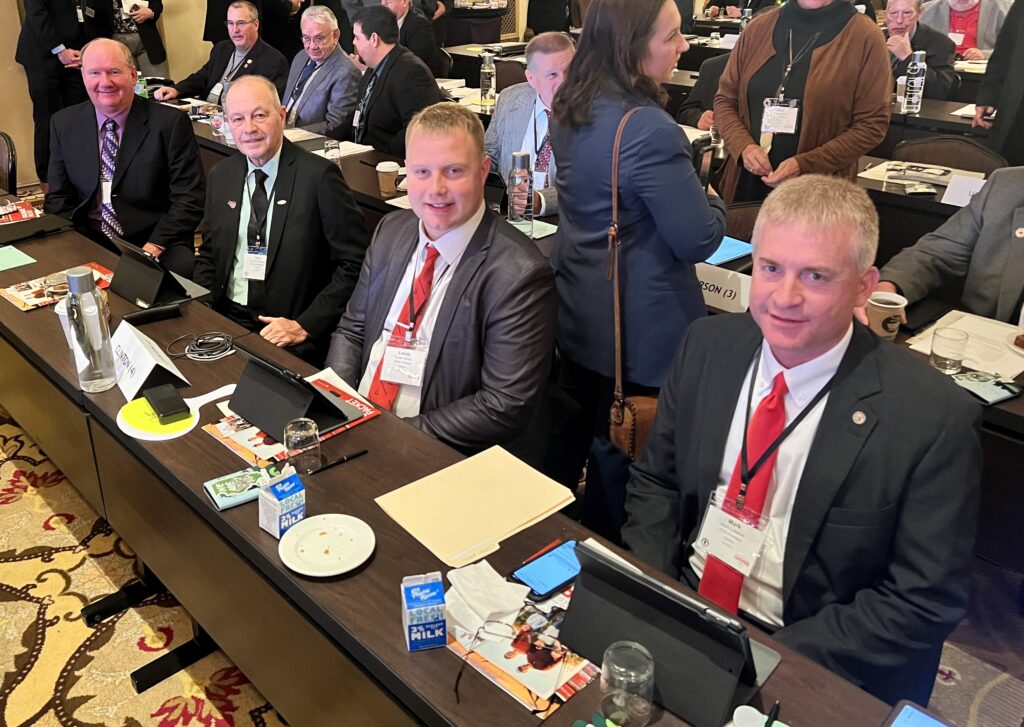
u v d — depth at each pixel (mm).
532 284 1954
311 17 4688
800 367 1360
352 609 1266
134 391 1880
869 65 3027
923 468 1282
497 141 3709
